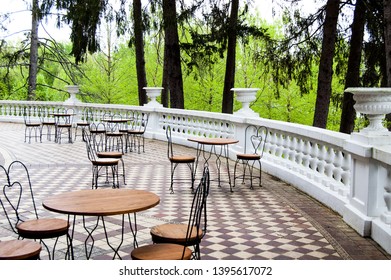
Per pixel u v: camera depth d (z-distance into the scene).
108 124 17.00
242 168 10.66
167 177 9.59
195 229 4.23
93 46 19.05
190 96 30.59
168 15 17.48
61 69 37.16
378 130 5.75
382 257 4.93
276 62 16.81
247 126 11.17
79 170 10.28
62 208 3.94
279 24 28.59
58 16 22.28
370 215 5.66
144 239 5.51
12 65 27.14
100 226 6.04
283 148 9.52
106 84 32.25
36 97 25.95
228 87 20.75
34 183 8.81
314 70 25.30
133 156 12.49
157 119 16.19
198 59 19.67
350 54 16.53
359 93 5.68
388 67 10.06
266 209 7.02
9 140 15.62
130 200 4.25
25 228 4.18
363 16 15.59
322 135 7.43
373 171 5.64
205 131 13.51
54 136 17.02
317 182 7.80
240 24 18.80
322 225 6.14
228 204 7.33
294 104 27.81
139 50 20.50
